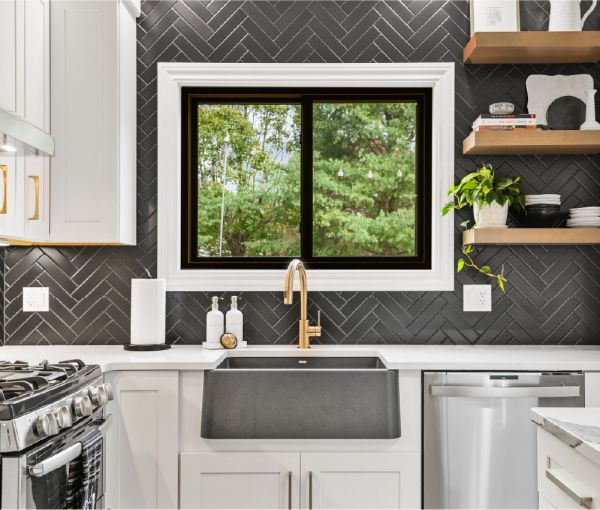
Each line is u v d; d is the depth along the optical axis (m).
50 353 2.46
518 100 2.79
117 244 2.65
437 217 2.77
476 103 2.79
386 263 2.85
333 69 2.77
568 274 2.77
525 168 2.78
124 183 2.57
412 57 2.80
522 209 2.70
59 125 2.49
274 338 2.77
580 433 1.16
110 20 2.50
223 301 2.77
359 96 2.87
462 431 2.16
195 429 2.18
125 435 2.16
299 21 2.80
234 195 2.91
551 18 2.66
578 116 2.77
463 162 2.78
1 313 2.73
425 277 2.76
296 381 2.14
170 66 2.77
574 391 2.16
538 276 2.77
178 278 2.75
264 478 2.15
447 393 2.16
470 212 2.78
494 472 2.15
